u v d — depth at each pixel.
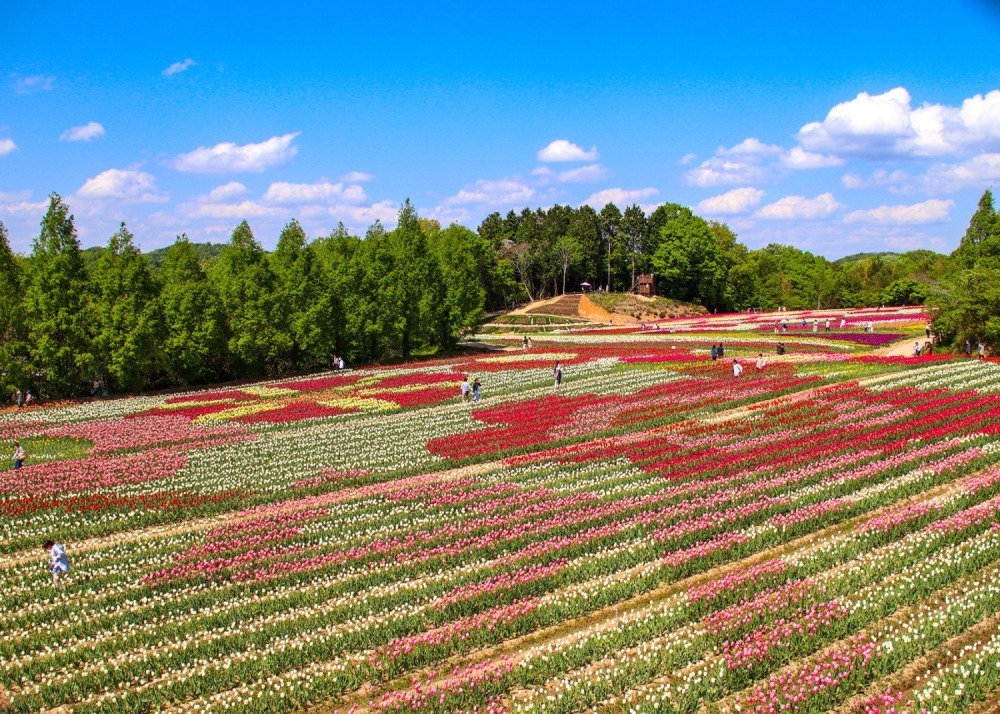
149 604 19.27
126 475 31.58
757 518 22.77
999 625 15.85
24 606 19.52
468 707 14.11
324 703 14.77
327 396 51.34
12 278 55.72
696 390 44.72
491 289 132.25
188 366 60.62
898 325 81.62
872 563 18.61
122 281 56.94
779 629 15.52
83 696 15.20
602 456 30.84
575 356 66.06
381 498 27.08
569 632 17.14
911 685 14.13
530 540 22.02
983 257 64.75
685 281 136.25
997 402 35.66
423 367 65.25
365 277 74.19
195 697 15.08
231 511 27.42
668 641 15.68
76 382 56.44
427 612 17.83
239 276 66.75
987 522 20.64
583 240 148.62
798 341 69.94
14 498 28.52
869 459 27.95
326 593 19.27
